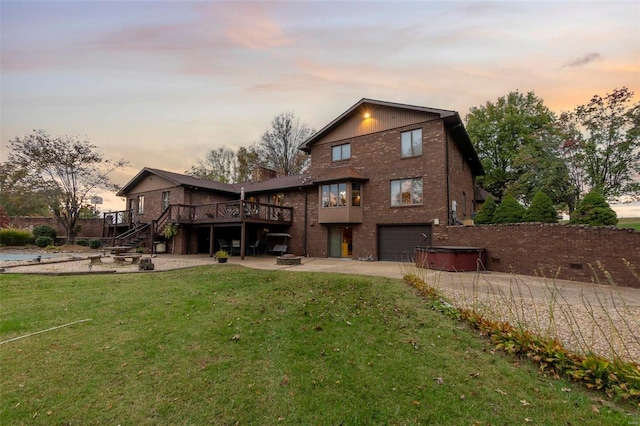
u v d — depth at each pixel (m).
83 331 4.42
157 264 12.22
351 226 16.81
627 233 8.16
